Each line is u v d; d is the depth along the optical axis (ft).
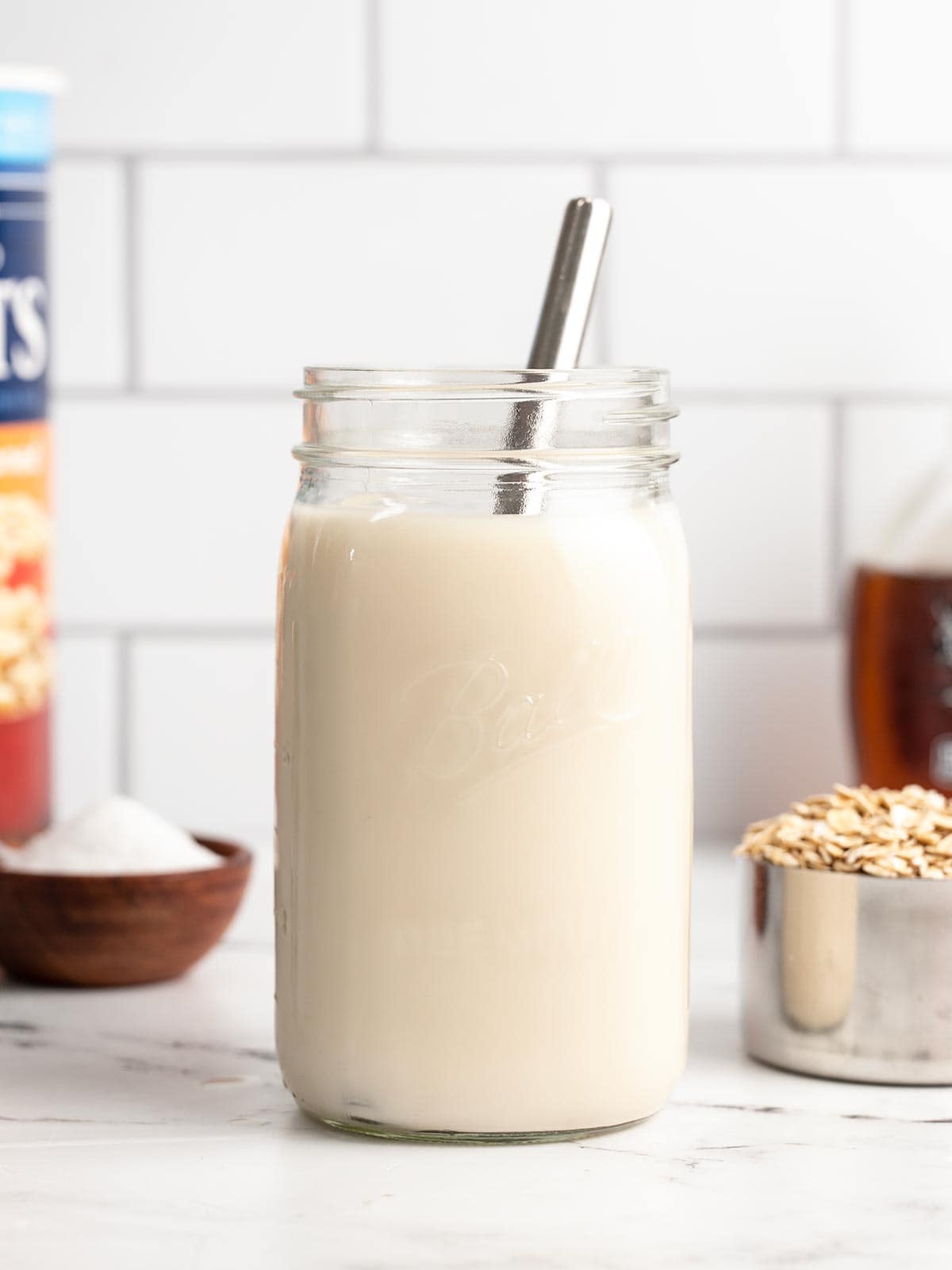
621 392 2.50
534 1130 2.51
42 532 3.35
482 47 3.65
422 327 3.69
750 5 3.66
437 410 2.48
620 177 3.68
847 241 3.71
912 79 3.68
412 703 2.47
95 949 2.98
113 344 3.67
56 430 3.68
